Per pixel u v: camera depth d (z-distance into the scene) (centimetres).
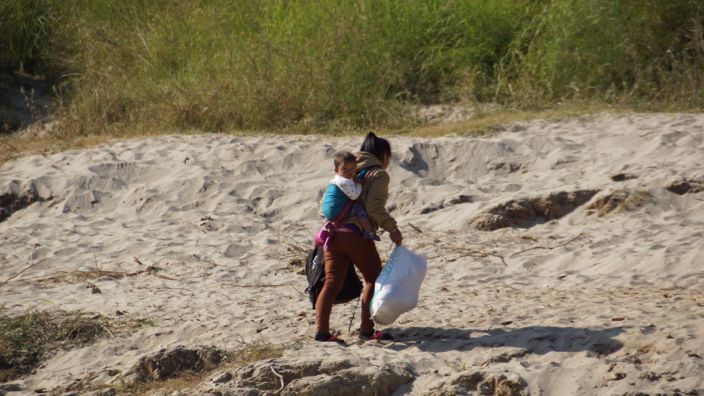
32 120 6550
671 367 1917
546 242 3406
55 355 2505
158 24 7138
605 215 3606
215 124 5656
